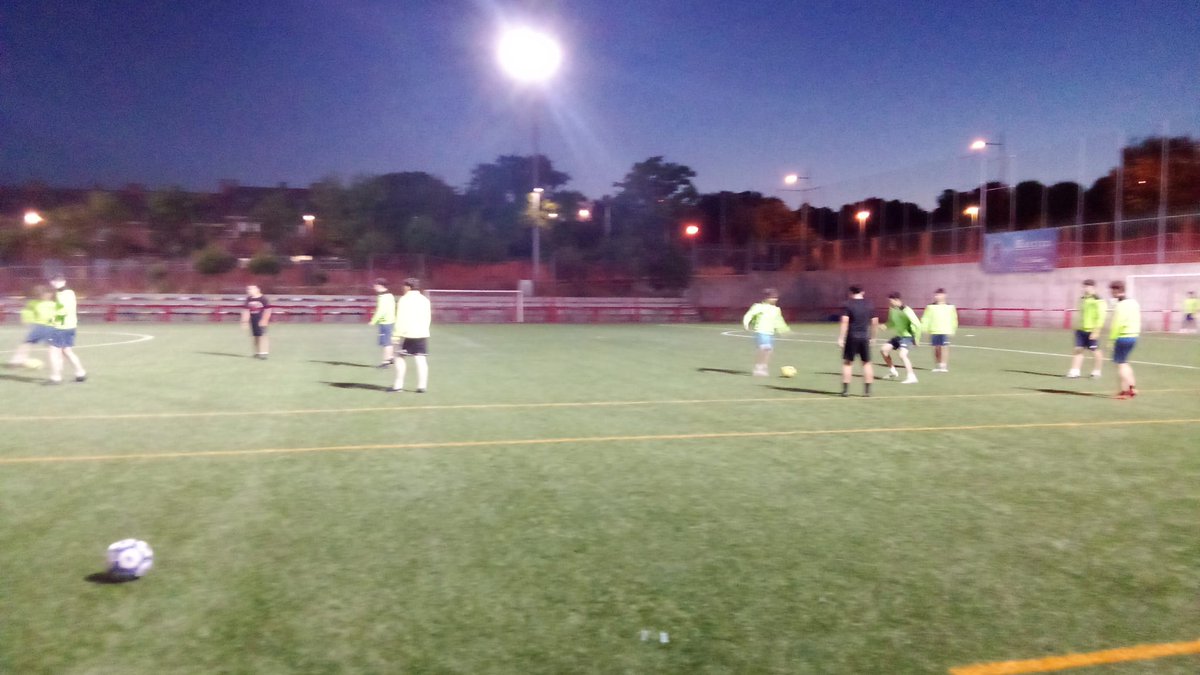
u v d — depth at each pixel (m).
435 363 19.02
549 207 45.81
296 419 10.66
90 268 43.56
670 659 3.97
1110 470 8.05
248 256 52.06
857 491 7.19
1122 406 12.41
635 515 6.40
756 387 14.56
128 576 4.86
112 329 31.53
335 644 4.08
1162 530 6.07
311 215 55.34
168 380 14.74
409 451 8.73
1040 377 16.56
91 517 6.18
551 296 49.22
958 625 4.39
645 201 61.84
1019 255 38.50
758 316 16.77
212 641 4.10
